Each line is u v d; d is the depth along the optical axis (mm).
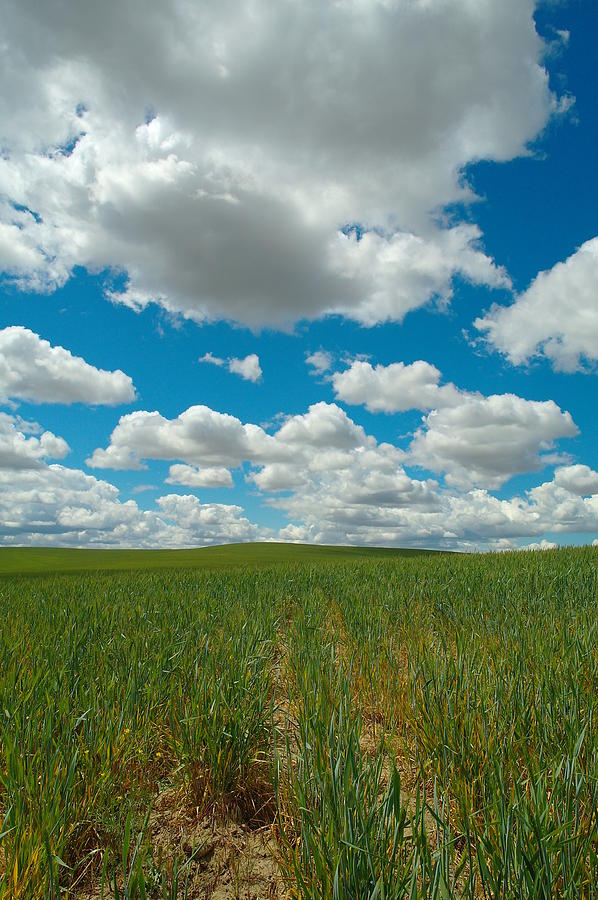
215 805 3137
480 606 6613
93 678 4332
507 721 3213
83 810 2836
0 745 3213
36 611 8203
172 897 2115
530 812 2199
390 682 4305
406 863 2111
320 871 2107
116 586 12344
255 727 3469
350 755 2512
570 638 4574
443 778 2947
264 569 16172
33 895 2281
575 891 1990
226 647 4926
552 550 17422
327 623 7016
